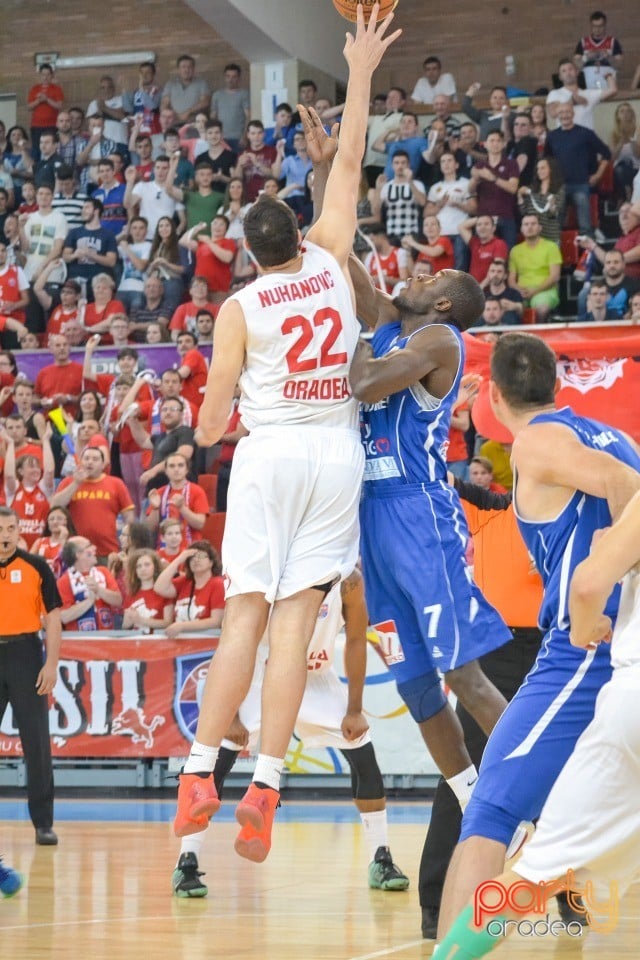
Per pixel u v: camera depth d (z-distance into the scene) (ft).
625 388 44.34
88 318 72.23
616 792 14.05
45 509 59.31
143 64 91.86
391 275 67.92
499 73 89.35
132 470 62.49
